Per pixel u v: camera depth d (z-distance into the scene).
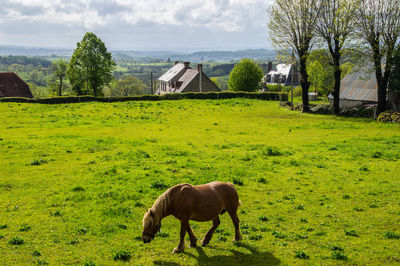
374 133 37.41
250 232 13.93
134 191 18.62
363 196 18.17
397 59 46.19
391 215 15.55
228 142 33.62
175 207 11.37
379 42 46.28
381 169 23.28
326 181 21.02
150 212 10.65
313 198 18.08
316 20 50.41
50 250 12.13
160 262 11.34
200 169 23.25
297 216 15.73
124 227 14.24
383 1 44.50
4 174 21.75
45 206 16.47
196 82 95.94
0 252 11.79
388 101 50.91
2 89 88.94
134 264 11.27
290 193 18.91
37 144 30.50
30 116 48.03
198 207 11.48
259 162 25.62
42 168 23.28
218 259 11.59
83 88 86.62
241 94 71.38
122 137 35.25
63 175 21.73
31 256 11.62
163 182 19.86
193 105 61.47
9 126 40.22
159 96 67.81
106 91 138.50
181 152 28.48
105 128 40.41
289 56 55.03
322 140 34.44
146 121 45.84
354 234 13.62
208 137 36.28
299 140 34.59
